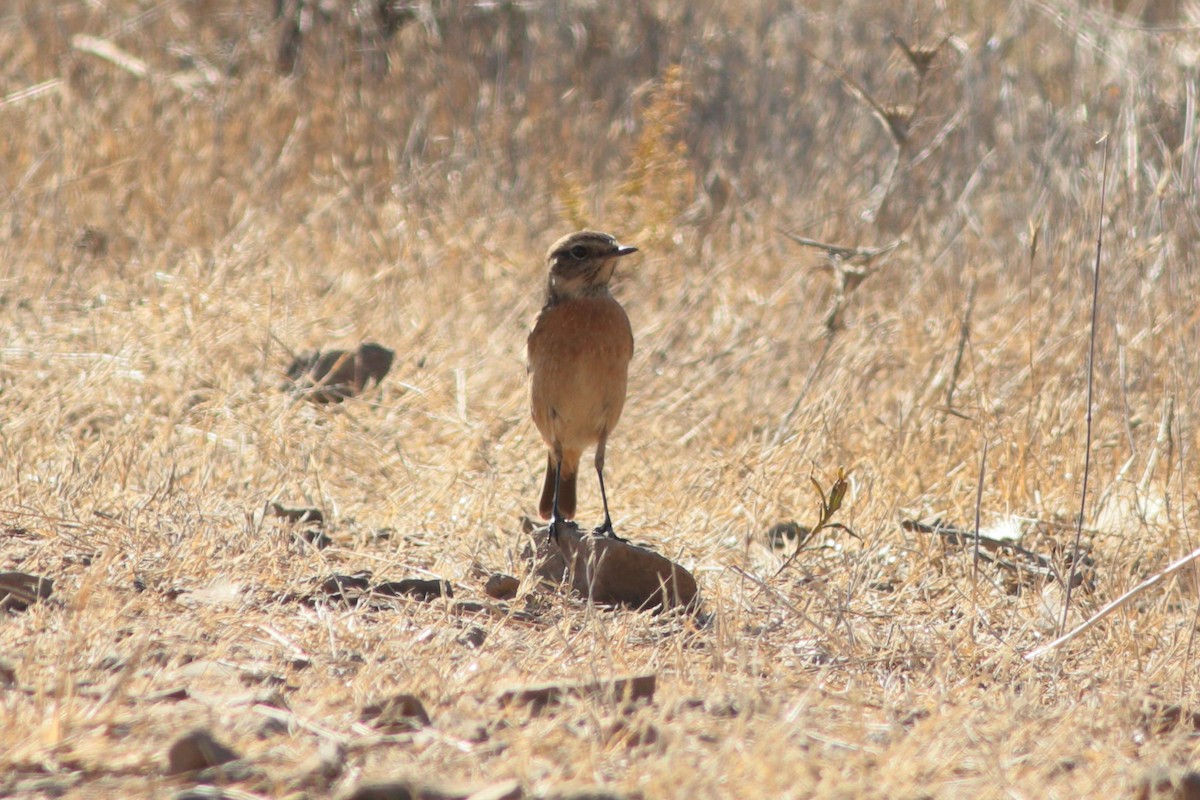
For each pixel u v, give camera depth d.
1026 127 22.84
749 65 26.98
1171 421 15.12
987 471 15.23
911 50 22.28
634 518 14.66
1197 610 11.06
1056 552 13.26
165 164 24.09
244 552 11.71
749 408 17.47
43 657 8.59
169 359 17.05
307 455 14.79
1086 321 17.08
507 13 28.69
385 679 8.80
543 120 26.28
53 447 14.09
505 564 12.67
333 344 18.86
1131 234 17.52
